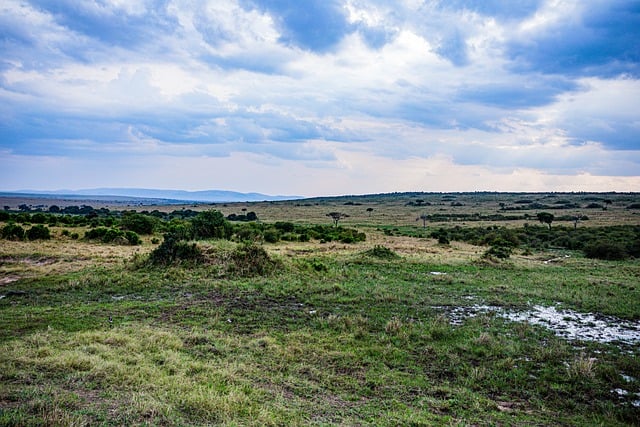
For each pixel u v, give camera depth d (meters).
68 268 20.47
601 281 22.62
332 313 14.11
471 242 51.38
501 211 117.75
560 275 25.19
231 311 13.89
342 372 8.84
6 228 30.34
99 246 30.12
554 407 7.59
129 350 9.21
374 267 25.62
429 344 10.87
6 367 7.52
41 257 22.91
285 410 6.70
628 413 7.35
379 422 6.51
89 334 10.10
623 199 141.50
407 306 15.37
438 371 9.13
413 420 6.62
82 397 6.55
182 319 12.66
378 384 8.24
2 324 11.25
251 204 170.88
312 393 7.64
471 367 9.32
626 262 34.38
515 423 6.84
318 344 10.60
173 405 6.54
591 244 39.41
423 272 24.50
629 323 13.94
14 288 16.25
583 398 7.98
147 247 31.50
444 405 7.34
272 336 11.23
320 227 56.97
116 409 6.18
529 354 10.35
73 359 8.07
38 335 9.78
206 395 6.89
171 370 8.18
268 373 8.47
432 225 81.06
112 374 7.58
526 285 20.75
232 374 8.08
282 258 23.27
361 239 47.69
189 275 19.22
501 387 8.38
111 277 18.22
